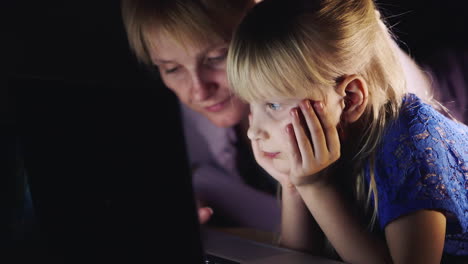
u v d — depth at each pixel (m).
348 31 1.05
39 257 0.97
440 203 0.99
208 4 1.38
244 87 1.12
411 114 1.11
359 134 1.17
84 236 0.83
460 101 1.63
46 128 0.80
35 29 1.80
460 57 1.64
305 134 1.10
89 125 0.77
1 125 1.03
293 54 1.02
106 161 0.77
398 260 1.00
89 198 0.80
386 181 1.07
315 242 1.33
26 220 1.02
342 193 1.20
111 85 0.74
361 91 1.09
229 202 1.84
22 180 1.03
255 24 1.08
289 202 1.31
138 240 0.78
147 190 0.75
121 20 1.87
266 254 1.02
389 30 1.57
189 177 0.73
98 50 1.89
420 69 1.64
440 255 0.99
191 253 0.75
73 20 1.85
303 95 1.06
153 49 1.50
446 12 1.62
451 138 1.08
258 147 1.28
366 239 1.15
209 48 1.44
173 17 1.40
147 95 0.72
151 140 0.73
